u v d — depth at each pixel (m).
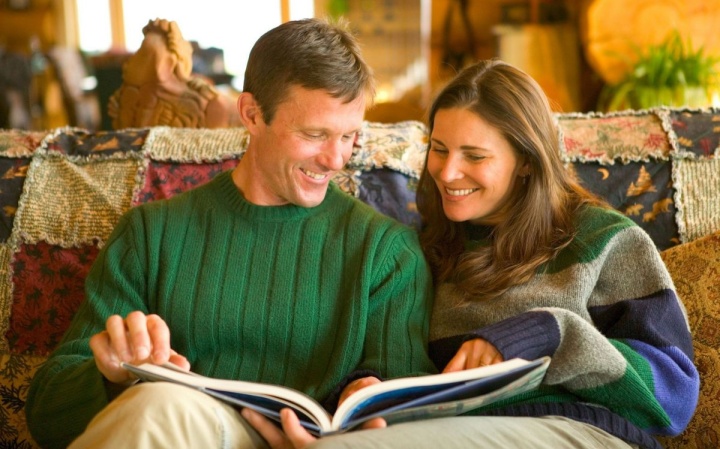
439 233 1.57
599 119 1.75
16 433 1.61
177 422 1.04
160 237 1.46
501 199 1.48
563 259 1.43
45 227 1.66
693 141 1.65
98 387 1.21
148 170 1.71
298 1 6.46
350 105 1.35
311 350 1.41
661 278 1.38
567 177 1.52
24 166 1.73
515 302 1.40
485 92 1.41
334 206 1.49
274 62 1.34
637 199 1.62
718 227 1.58
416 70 5.88
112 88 3.46
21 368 1.62
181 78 1.96
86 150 1.75
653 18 3.27
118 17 6.94
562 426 1.20
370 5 5.86
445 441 1.06
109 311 1.41
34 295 1.63
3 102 5.06
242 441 1.12
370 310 1.42
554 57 3.97
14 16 6.62
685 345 1.35
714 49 3.25
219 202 1.48
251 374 1.40
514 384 1.05
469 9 4.41
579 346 1.23
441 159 1.46
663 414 1.26
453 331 1.45
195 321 1.41
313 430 1.08
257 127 1.41
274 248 1.45
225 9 6.67
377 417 1.07
